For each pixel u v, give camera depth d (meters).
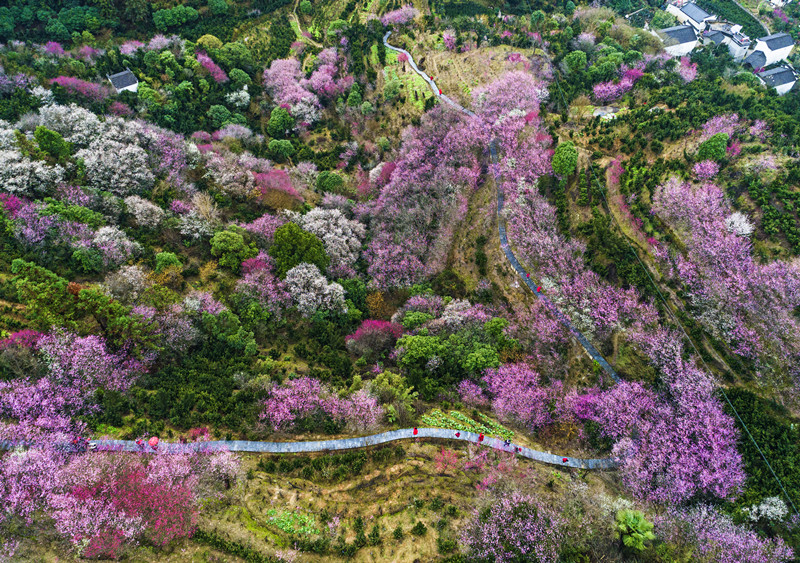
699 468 39.09
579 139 65.06
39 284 40.09
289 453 37.84
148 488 32.62
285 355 46.91
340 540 33.44
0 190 49.50
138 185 55.75
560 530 33.75
